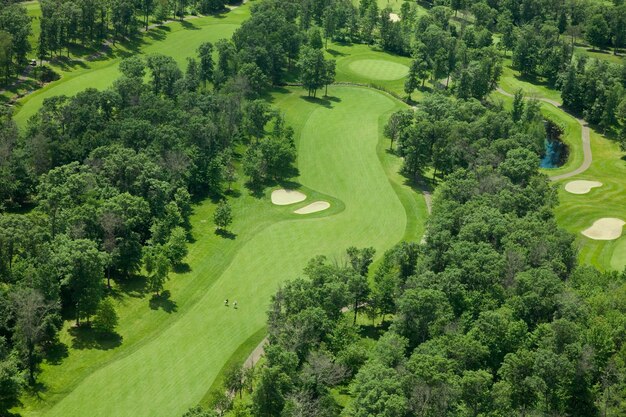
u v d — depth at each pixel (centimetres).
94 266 13650
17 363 12100
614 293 13212
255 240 17088
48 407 11762
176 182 17950
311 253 16625
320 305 12988
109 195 16288
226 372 12588
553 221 15700
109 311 13300
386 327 14050
